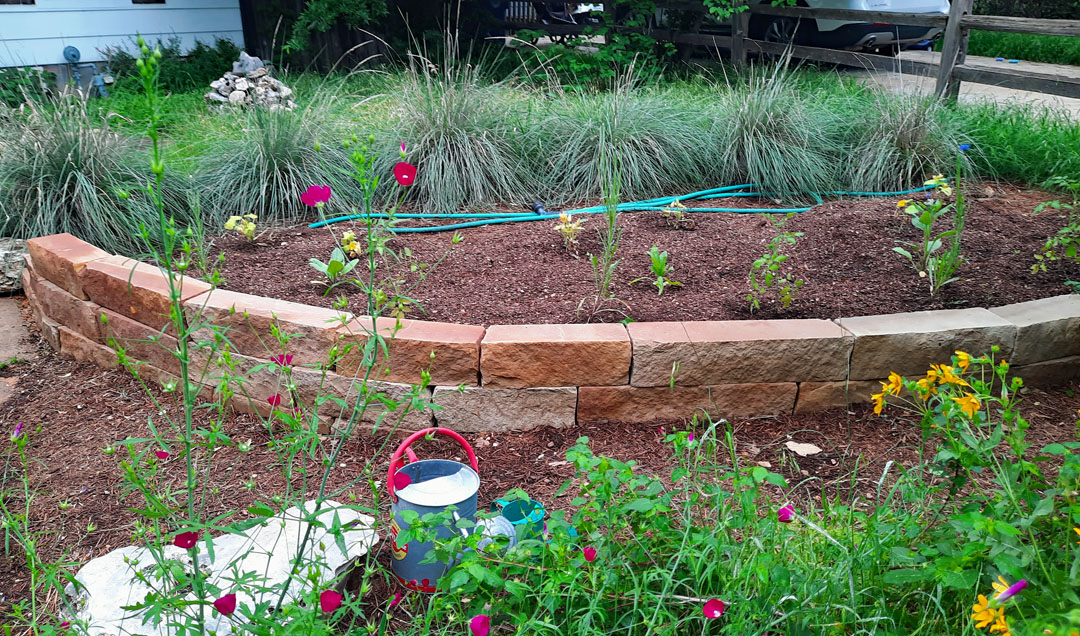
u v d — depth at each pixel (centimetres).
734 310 358
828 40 1052
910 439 304
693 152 550
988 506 203
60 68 998
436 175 507
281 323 309
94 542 260
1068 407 321
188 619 185
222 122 652
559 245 435
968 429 206
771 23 1100
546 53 1020
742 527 212
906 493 225
